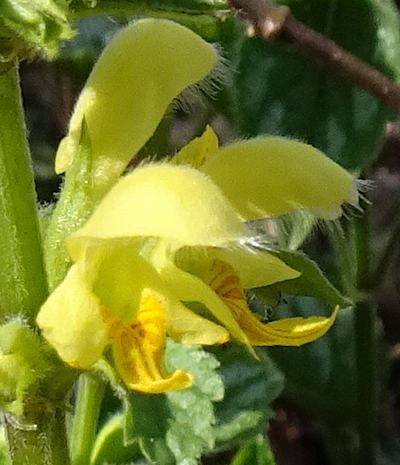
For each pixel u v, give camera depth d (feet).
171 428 0.34
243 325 0.27
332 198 0.28
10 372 0.27
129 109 0.28
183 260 0.27
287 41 0.30
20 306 0.28
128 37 0.28
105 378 0.28
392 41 0.37
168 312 0.25
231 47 0.37
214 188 0.24
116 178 0.27
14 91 0.27
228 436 0.38
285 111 0.37
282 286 0.31
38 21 0.23
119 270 0.25
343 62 0.31
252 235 0.25
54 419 0.28
